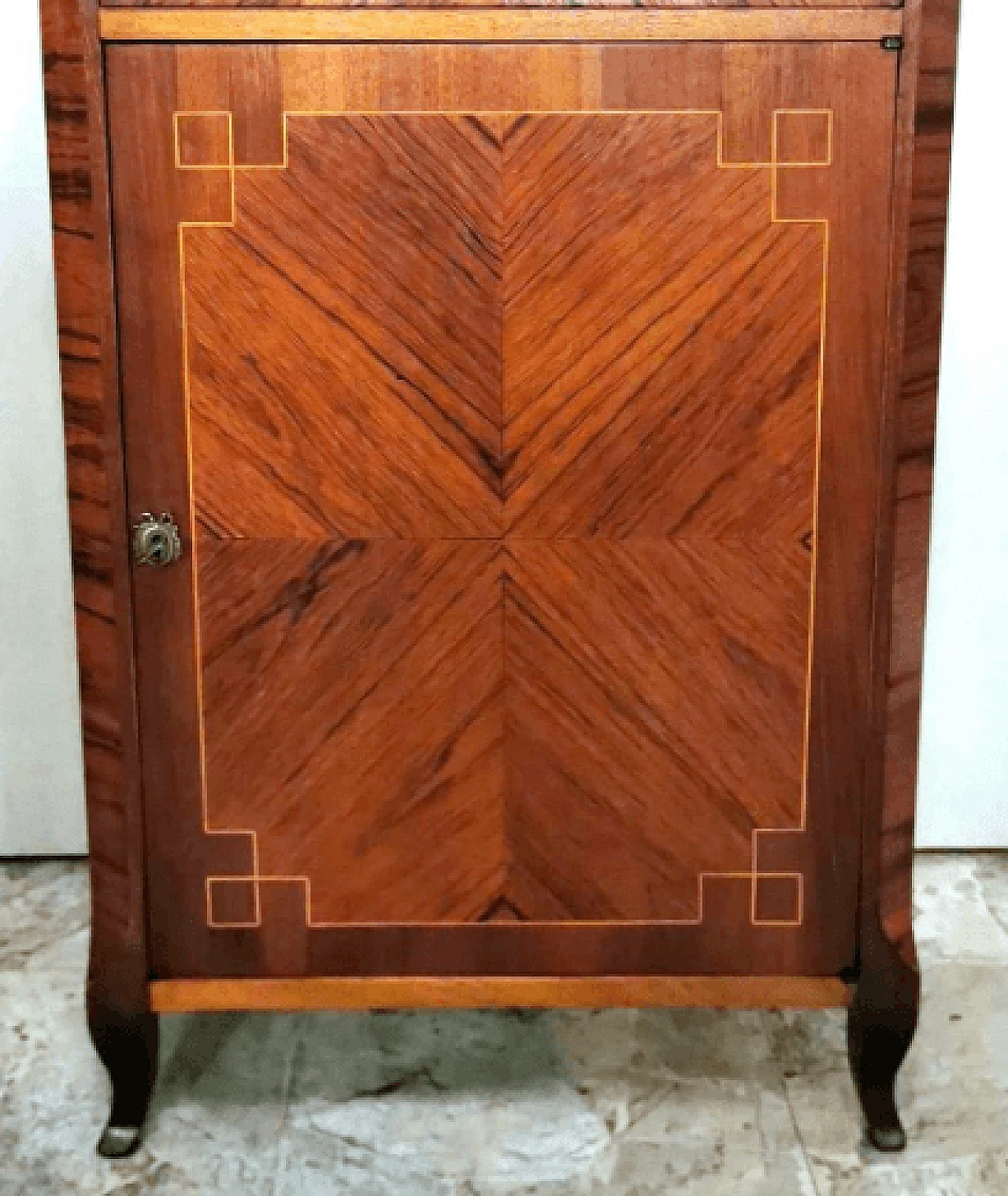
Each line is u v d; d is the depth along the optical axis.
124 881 1.42
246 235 1.29
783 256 1.30
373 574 1.36
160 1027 1.76
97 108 1.26
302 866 1.42
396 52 1.26
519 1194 1.46
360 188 1.29
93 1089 1.65
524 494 1.34
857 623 1.37
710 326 1.31
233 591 1.36
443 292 1.30
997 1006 1.81
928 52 1.26
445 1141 1.55
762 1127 1.58
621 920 1.43
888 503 1.35
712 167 1.28
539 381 1.32
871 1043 1.47
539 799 1.40
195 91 1.27
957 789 2.24
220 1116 1.59
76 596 1.37
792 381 1.33
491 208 1.29
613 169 1.28
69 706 2.18
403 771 1.40
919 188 1.29
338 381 1.32
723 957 1.44
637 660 1.38
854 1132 1.57
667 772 1.40
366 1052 1.72
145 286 1.30
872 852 1.41
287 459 1.34
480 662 1.38
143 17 1.25
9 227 2.02
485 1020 1.80
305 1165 1.51
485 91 1.27
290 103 1.27
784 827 1.42
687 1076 1.67
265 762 1.40
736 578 1.36
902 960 1.43
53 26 1.25
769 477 1.34
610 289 1.31
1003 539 2.15
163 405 1.33
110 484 1.33
